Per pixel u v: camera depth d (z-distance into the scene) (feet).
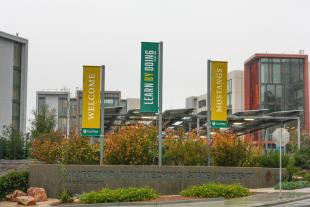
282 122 169.37
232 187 92.02
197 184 101.30
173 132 120.57
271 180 110.83
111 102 383.24
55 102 353.92
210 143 111.55
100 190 91.15
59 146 110.42
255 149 119.44
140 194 85.10
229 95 387.96
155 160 105.19
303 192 100.17
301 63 353.51
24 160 140.15
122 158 102.12
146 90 102.12
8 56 207.31
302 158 150.82
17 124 213.87
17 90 215.31
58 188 96.94
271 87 351.05
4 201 94.79
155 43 102.94
